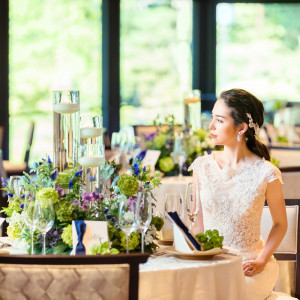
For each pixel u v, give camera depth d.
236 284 3.12
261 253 3.74
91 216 3.27
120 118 12.16
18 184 3.44
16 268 2.50
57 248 3.19
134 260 2.50
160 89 12.55
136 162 3.52
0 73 10.78
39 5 11.23
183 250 3.17
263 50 13.00
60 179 3.34
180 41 12.70
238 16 12.95
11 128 11.08
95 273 2.49
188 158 6.77
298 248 4.03
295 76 13.05
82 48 11.66
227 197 3.81
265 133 10.33
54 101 3.50
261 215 3.97
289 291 4.03
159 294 2.91
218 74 13.03
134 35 12.34
